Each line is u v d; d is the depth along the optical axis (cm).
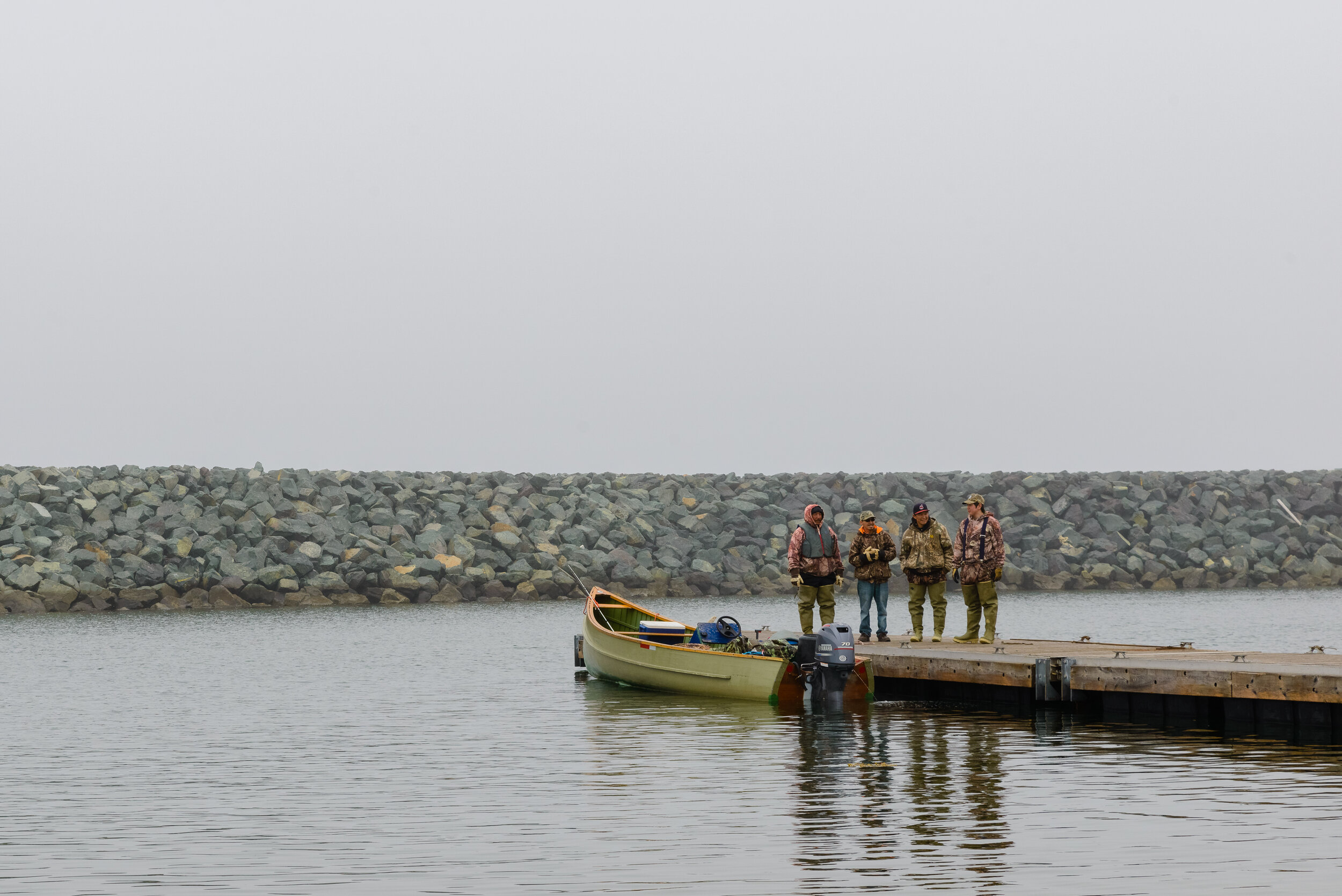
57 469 5947
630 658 2538
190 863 1206
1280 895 1059
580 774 1617
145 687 2666
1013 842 1228
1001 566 2441
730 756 1723
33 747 1883
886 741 1838
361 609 5125
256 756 1786
